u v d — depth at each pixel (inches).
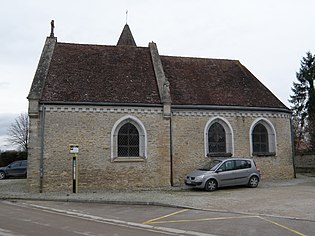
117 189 725.3
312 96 1706.4
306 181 835.4
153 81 825.5
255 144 859.4
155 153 757.3
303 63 1788.9
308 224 374.0
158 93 792.9
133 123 757.3
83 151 717.9
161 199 575.2
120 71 829.2
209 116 815.7
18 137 2160.4
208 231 347.9
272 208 475.8
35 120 701.3
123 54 888.3
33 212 475.5
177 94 821.9
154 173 752.3
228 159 721.0
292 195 597.9
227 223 386.0
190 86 858.1
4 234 329.7
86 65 820.6
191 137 795.4
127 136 755.4
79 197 609.3
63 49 851.4
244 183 718.5
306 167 1203.9
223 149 831.1
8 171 1086.4
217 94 855.7
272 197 577.9
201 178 681.0
